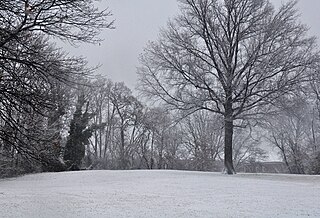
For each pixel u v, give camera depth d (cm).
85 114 3391
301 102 2372
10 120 682
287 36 2341
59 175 2234
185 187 1573
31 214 893
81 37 698
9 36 646
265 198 1217
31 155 720
